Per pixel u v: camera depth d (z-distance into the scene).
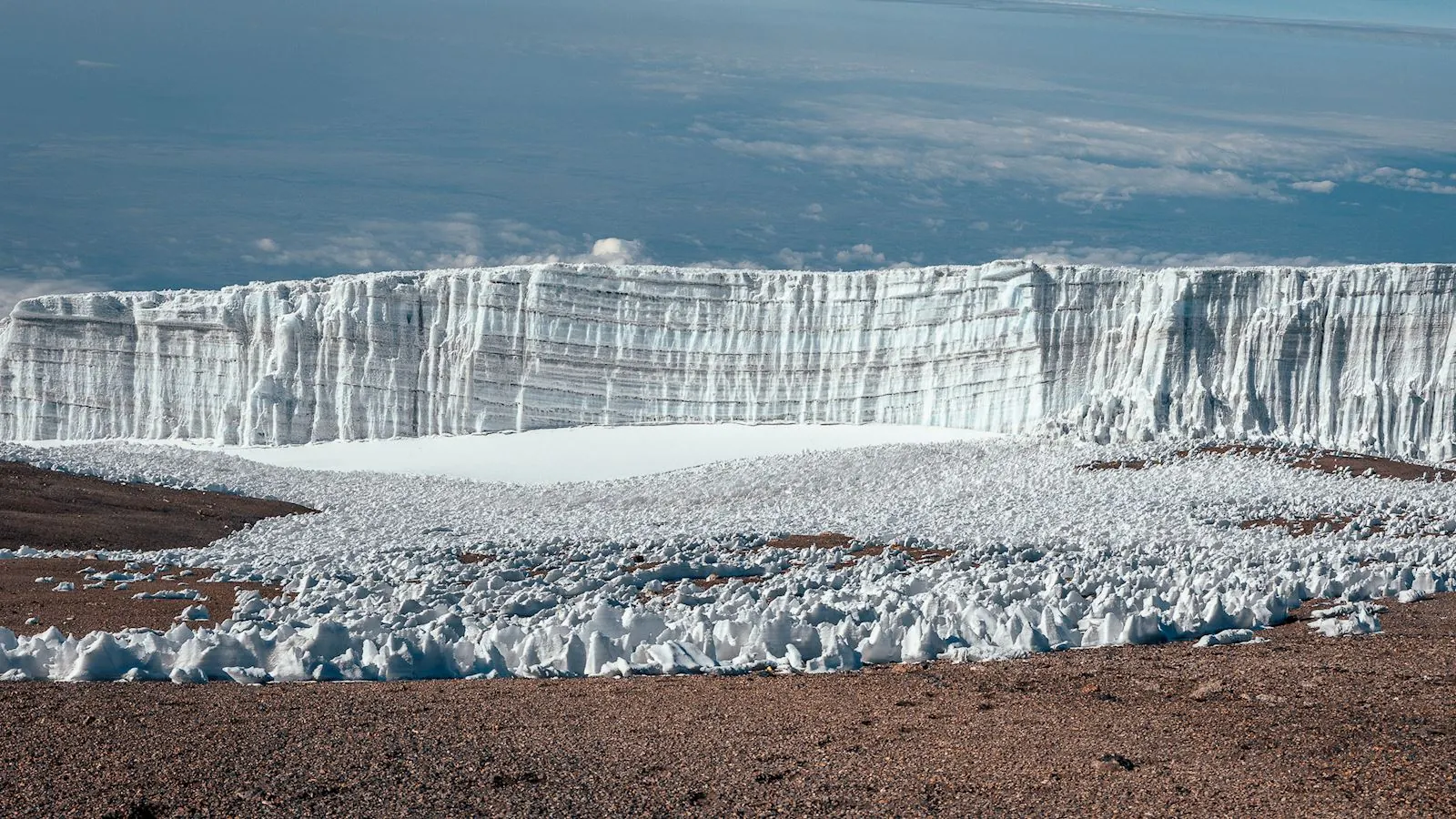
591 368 84.81
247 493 52.59
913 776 9.70
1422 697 11.86
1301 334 71.75
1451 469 51.28
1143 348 74.75
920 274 81.12
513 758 10.20
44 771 9.67
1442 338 70.38
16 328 89.31
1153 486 45.47
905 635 15.06
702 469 65.62
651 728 11.20
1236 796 9.10
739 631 14.88
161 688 12.76
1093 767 9.84
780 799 9.19
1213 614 16.20
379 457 78.81
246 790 9.29
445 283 86.19
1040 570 23.02
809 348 83.06
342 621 17.34
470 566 27.25
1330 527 35.12
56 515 38.03
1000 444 60.69
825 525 38.44
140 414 88.06
